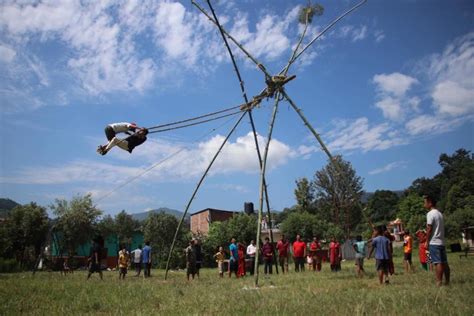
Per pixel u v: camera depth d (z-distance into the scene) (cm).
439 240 992
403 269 1911
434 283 1040
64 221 4206
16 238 4291
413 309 670
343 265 3064
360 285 1127
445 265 991
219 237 4569
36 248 4400
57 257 4044
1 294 1113
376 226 1231
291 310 712
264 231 5834
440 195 10031
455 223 6500
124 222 5875
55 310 842
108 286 1338
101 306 898
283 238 2166
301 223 5347
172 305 852
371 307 716
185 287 1318
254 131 1738
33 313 809
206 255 4459
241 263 2048
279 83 1552
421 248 1734
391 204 11500
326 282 1262
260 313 701
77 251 4431
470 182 8350
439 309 655
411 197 8969
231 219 4750
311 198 6706
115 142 1379
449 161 11262
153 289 1223
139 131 1409
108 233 4703
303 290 1040
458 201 8106
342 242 5284
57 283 1479
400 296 811
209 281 1641
